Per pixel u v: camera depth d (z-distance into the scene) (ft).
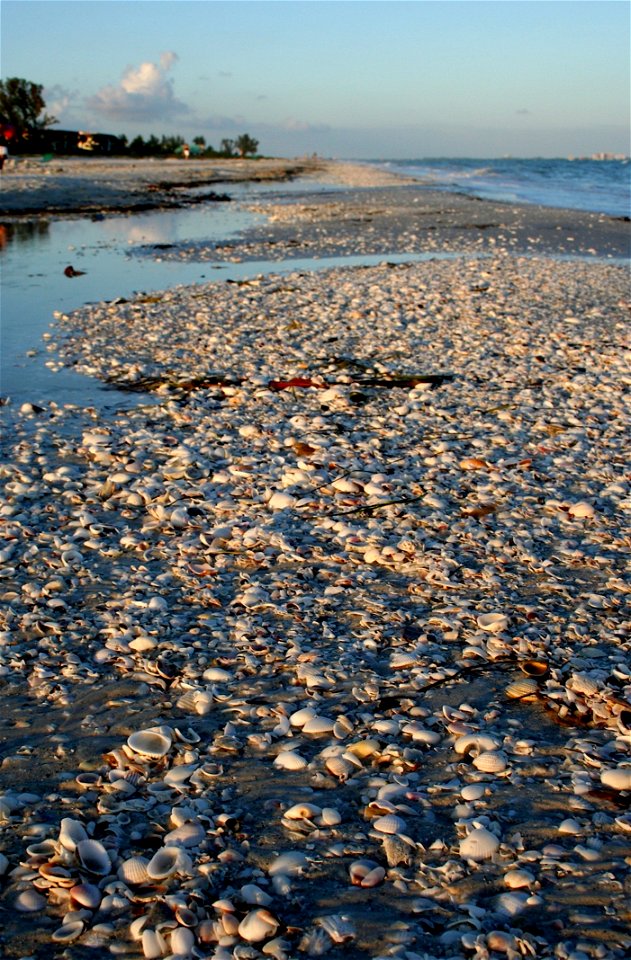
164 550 17.08
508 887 8.30
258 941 7.70
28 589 15.40
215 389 28.86
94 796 9.99
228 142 460.96
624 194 142.72
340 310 41.37
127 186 146.51
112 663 13.06
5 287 50.31
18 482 20.59
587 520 18.01
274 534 17.39
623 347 33.24
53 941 7.87
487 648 13.08
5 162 188.14
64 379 30.53
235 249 68.85
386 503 18.95
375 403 27.25
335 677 12.41
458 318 39.09
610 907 7.96
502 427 24.41
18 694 12.30
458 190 149.59
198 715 11.65
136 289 49.67
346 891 8.34
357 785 10.04
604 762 10.20
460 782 10.01
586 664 12.51
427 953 7.51
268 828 9.32
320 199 125.59
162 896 8.28
